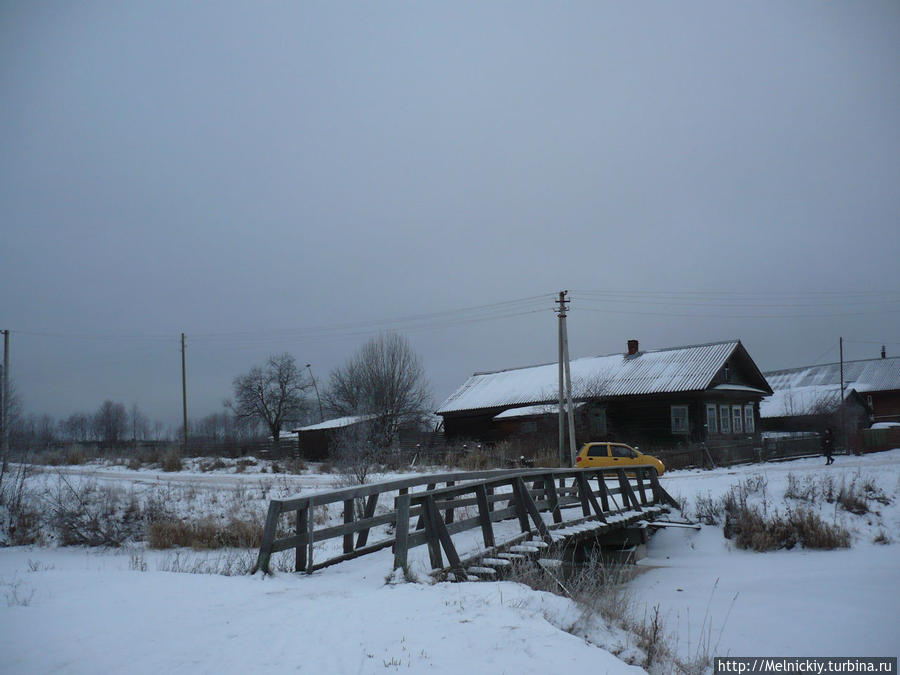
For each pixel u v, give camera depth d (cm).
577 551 1641
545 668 525
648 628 780
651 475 1966
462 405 4781
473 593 758
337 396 5291
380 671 513
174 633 602
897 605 1168
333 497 959
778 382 6825
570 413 3203
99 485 2331
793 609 1164
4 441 2630
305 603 712
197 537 1563
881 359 6438
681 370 3975
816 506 1916
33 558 1472
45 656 541
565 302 3312
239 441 5559
